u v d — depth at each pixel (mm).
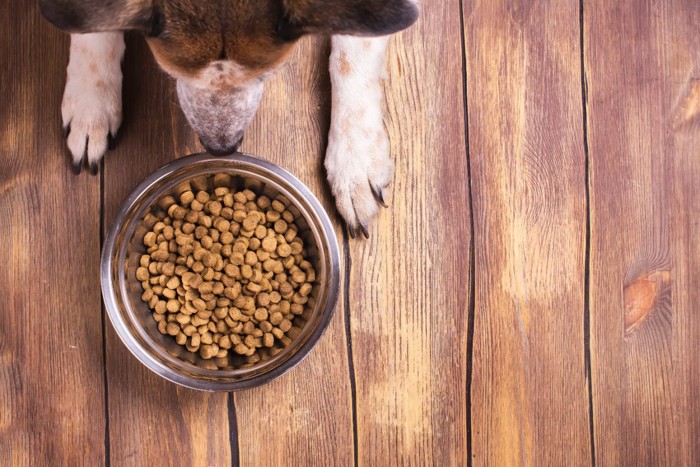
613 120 978
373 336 940
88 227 925
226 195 901
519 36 968
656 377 970
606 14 980
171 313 897
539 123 968
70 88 894
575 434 958
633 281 973
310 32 748
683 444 969
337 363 936
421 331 946
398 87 953
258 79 788
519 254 959
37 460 916
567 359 960
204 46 749
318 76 942
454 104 958
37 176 924
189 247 893
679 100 984
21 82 927
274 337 903
